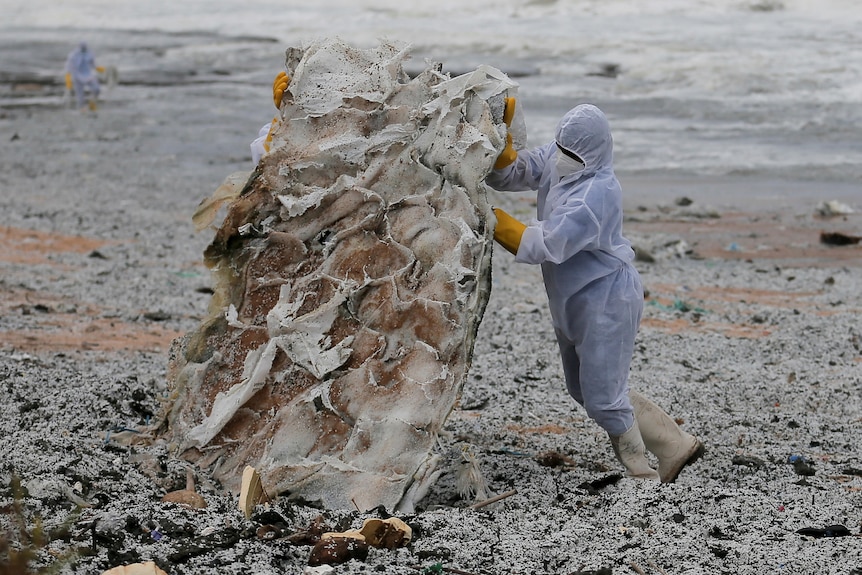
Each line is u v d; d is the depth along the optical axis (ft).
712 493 51.57
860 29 333.01
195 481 48.60
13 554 36.86
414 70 242.99
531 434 64.08
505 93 51.31
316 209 50.03
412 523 44.39
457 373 47.78
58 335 84.64
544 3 425.69
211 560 39.73
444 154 49.11
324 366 48.06
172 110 253.85
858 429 67.21
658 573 40.75
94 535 40.68
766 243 133.08
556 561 41.45
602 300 51.06
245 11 484.33
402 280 48.60
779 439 65.26
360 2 476.54
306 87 51.08
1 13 511.81
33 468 47.91
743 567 41.63
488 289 48.75
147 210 147.23
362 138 49.93
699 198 158.20
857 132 204.23
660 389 74.84
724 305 103.14
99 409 59.72
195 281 107.86
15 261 114.83
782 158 184.75
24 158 191.52
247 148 203.21
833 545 44.39
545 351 84.94
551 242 48.98
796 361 84.07
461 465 51.08
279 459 47.70
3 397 61.00
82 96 259.80
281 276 50.44
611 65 288.71
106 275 109.70
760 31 337.11
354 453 47.03
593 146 49.85
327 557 39.91
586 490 52.01
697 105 233.55
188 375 50.90
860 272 118.62
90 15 497.46
